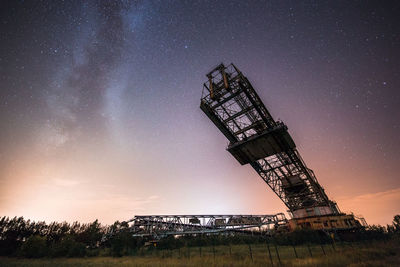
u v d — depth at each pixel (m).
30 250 33.59
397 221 63.34
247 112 26.72
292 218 36.06
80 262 22.86
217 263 15.28
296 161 31.81
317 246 25.97
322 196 34.66
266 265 13.77
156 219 45.47
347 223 31.67
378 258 14.91
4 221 64.62
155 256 24.36
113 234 43.50
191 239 40.81
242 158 31.62
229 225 48.88
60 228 74.12
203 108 26.42
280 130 25.95
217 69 26.69
